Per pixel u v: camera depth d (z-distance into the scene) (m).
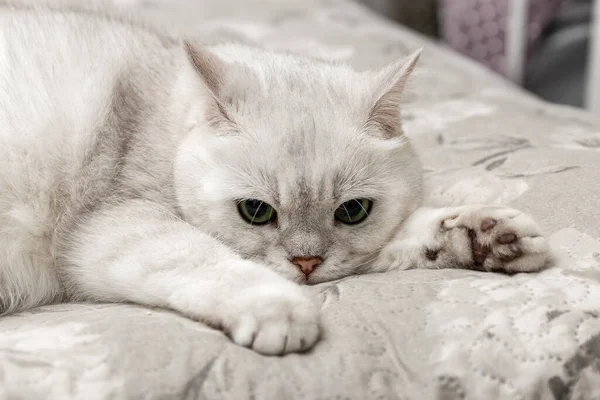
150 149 0.47
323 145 0.43
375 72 0.49
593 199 0.46
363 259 0.45
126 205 0.46
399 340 0.37
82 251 0.45
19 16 0.52
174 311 0.41
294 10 0.92
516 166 0.52
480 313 0.38
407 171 0.47
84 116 0.48
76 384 0.34
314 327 0.37
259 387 0.35
